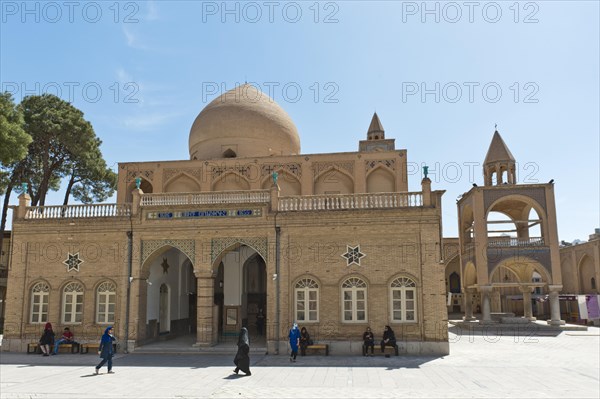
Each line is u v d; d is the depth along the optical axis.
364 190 24.69
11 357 18.14
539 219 30.72
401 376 13.95
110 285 19.91
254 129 27.27
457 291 46.28
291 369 15.16
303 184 24.98
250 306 25.89
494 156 33.19
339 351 18.17
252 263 26.20
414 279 18.34
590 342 23.41
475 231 30.88
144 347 19.45
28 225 20.59
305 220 19.09
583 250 40.56
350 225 18.88
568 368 15.44
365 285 18.59
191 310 25.81
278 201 19.56
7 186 31.39
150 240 19.89
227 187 25.55
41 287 20.30
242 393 11.71
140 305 19.67
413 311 18.27
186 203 20.11
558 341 23.94
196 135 28.16
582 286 41.50
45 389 12.32
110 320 19.70
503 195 30.95
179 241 19.75
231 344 20.08
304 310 18.69
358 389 12.12
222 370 15.06
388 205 19.02
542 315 43.03
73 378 13.86
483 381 13.21
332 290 18.62
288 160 25.38
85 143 32.22
